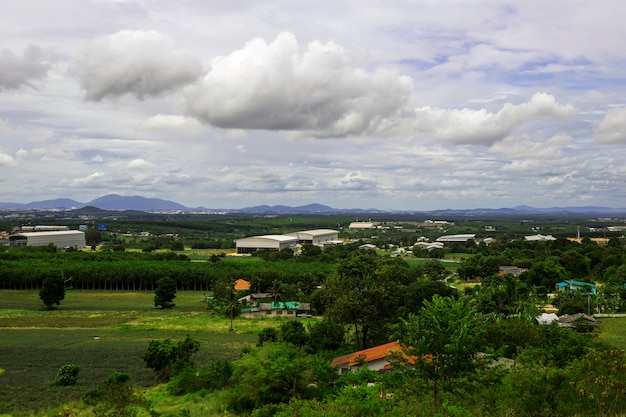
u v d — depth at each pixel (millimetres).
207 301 122750
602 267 154000
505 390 27281
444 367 28484
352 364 52938
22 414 47344
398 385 37562
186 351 64438
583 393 25219
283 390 47750
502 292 100375
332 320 72438
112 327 96375
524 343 50844
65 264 156000
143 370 65562
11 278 144500
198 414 46750
